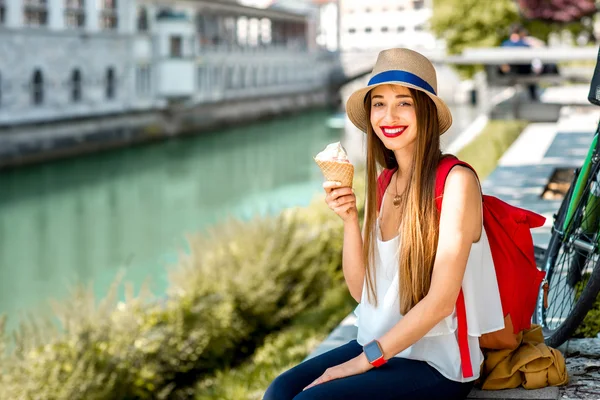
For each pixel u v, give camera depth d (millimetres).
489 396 3414
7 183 38688
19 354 7984
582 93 25953
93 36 50406
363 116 3326
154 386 8602
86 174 42125
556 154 12570
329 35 106875
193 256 10938
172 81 57750
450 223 2965
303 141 58469
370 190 3264
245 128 68500
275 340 9969
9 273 23391
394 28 104125
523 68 19750
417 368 3107
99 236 28297
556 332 3936
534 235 7109
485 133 19156
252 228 11859
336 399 2973
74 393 7738
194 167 45281
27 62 44406
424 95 3074
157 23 57250
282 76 81750
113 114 50906
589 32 38406
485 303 3191
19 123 42875
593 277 3670
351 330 5680
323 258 11789
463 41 39219
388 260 3186
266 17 82688
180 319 9227
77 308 8688
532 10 31094
